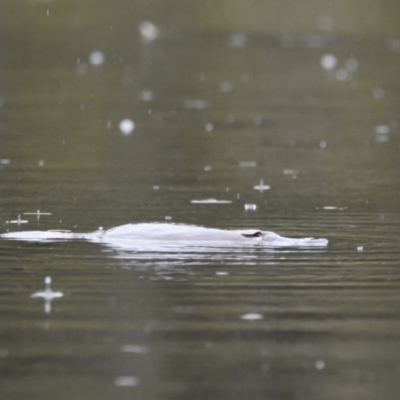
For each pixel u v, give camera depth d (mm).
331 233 34094
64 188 44656
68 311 23156
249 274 27031
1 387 18016
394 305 23891
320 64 122812
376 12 170625
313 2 175500
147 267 27781
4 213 37688
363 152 60469
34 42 137500
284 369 19125
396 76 111875
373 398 17641
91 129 69062
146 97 89750
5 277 26547
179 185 46594
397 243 31984
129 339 20906
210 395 17703
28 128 68812
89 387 18016
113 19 160875
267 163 55281
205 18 165375
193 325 22031
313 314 23047
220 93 94312
